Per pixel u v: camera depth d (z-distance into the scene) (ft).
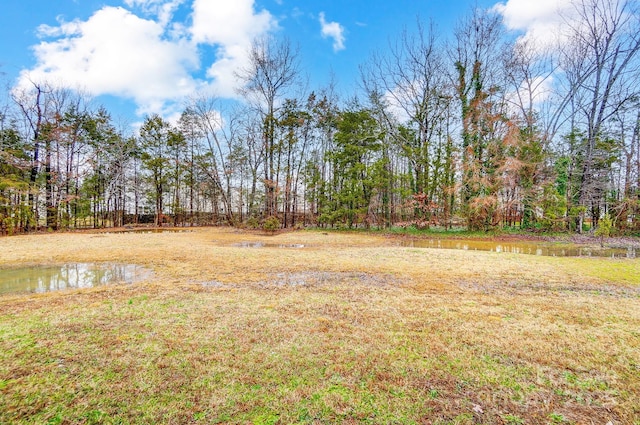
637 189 54.85
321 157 83.61
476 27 62.08
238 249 37.14
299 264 26.30
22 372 8.43
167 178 91.20
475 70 61.67
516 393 7.83
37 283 19.97
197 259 28.76
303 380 8.24
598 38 55.47
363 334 11.31
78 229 74.59
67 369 8.62
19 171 63.36
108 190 83.05
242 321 12.52
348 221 69.51
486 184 55.06
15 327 11.75
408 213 68.90
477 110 56.80
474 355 9.78
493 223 59.11
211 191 91.81
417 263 27.20
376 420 6.70
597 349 10.27
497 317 13.24
